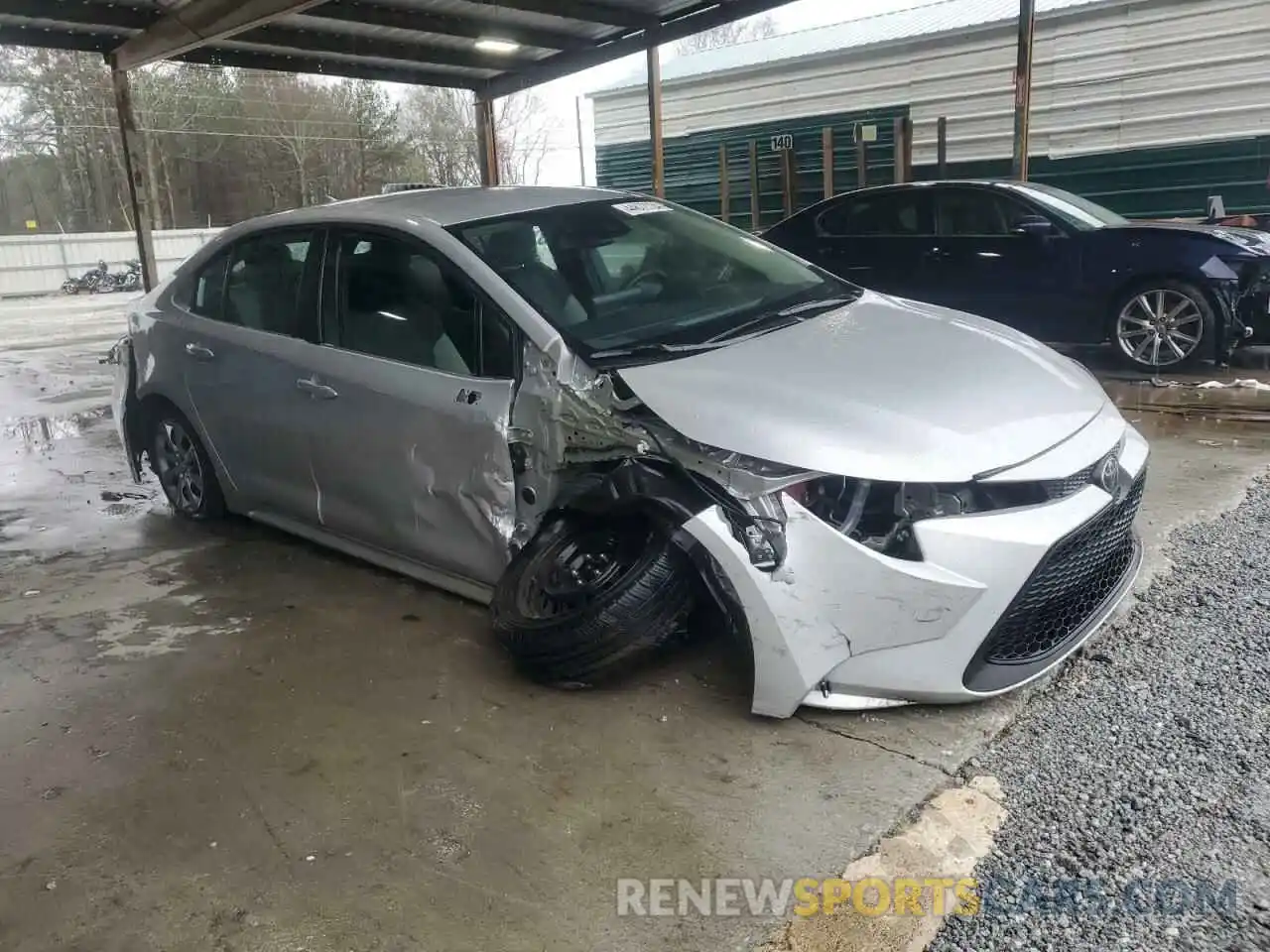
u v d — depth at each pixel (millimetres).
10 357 13062
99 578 4426
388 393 3650
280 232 4277
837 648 2717
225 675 3428
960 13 15625
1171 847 2275
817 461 2670
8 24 8359
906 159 14344
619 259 3777
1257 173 12219
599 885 2275
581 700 3111
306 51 9047
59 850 2531
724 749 2789
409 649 3549
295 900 2283
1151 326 7180
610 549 3137
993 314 7883
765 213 16797
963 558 2619
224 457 4633
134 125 9555
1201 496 4574
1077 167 13578
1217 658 3078
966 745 2717
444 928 2166
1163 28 12547
